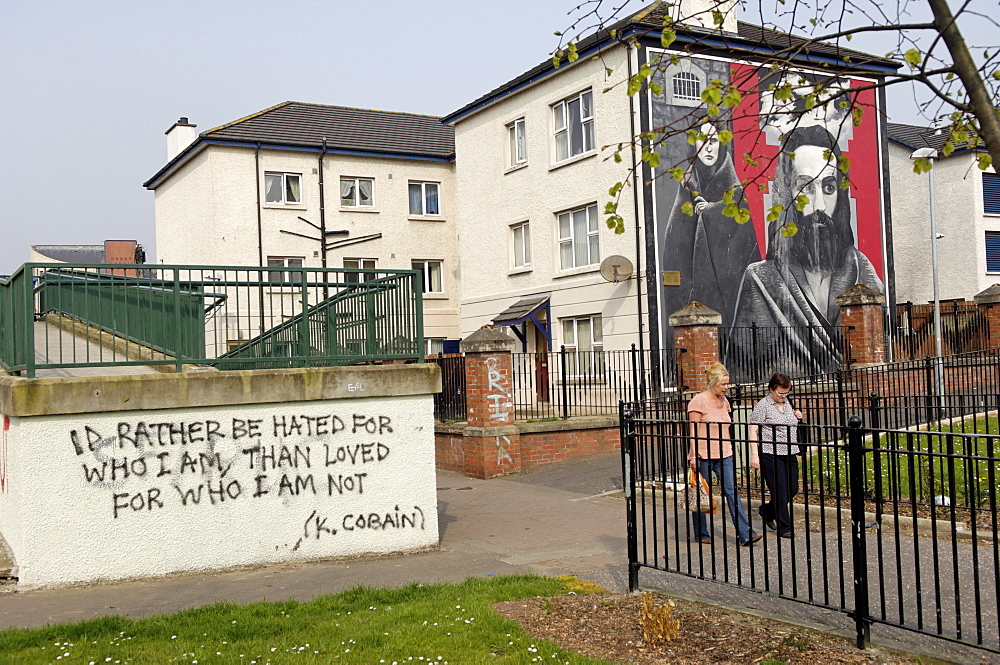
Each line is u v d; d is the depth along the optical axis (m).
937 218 28.19
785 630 5.68
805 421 12.71
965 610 5.96
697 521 6.68
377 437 9.20
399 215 30.72
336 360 9.36
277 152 28.84
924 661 5.02
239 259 28.09
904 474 10.70
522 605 6.56
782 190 21.06
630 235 19.95
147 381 8.06
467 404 15.42
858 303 17.92
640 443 7.36
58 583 7.67
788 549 8.12
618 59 20.12
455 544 9.64
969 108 4.73
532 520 10.85
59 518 7.71
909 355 20.70
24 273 7.91
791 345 20.78
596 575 7.68
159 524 8.12
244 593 7.46
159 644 5.76
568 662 5.19
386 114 33.34
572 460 15.74
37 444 7.65
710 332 16.23
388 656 5.44
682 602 6.52
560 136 22.44
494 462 14.84
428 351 30.78
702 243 20.05
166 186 31.80
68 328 9.05
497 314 24.55
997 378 15.37
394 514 9.23
